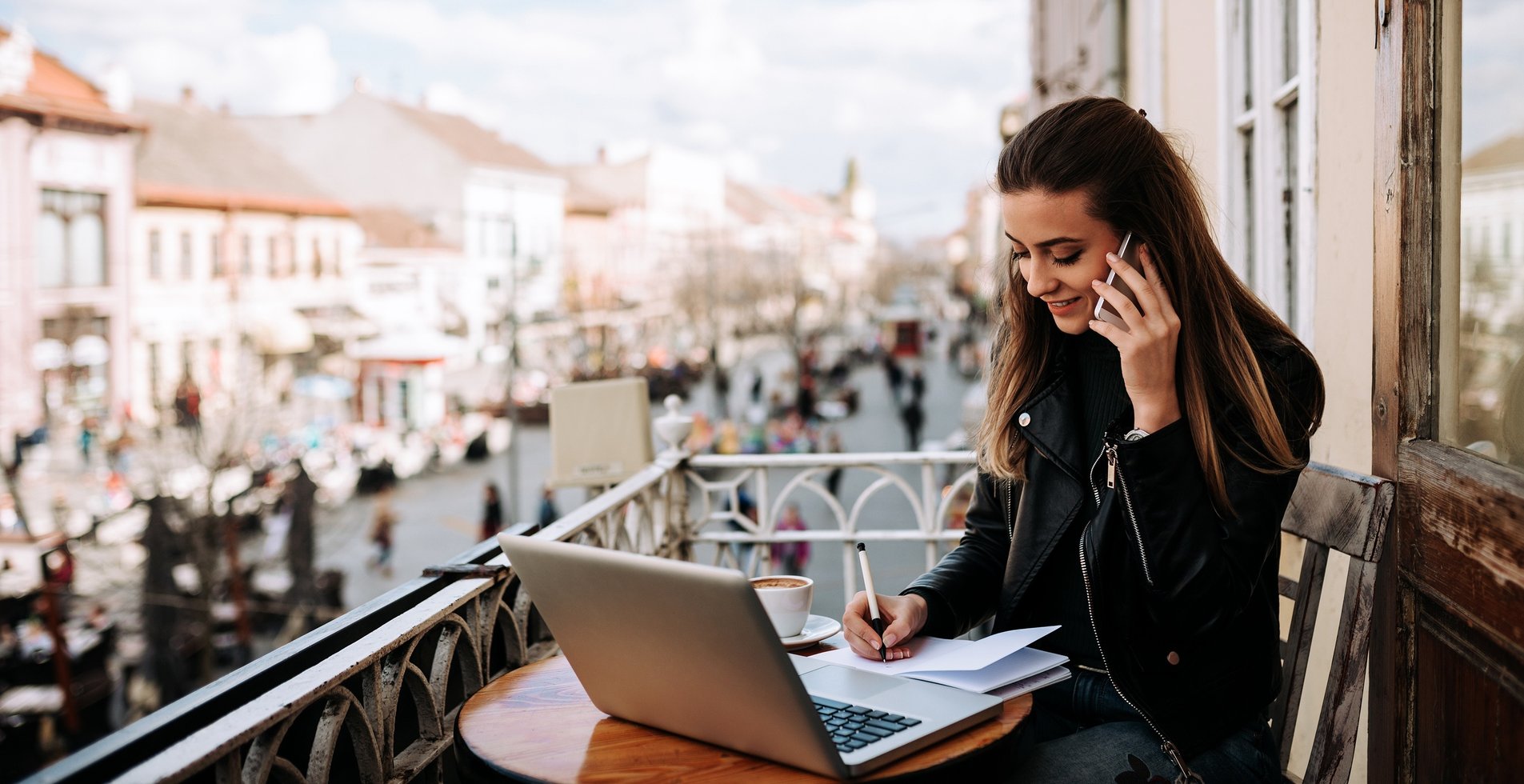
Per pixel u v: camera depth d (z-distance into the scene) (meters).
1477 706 1.56
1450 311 1.73
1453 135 1.71
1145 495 1.62
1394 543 1.80
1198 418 1.67
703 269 72.06
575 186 69.06
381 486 30.11
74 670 14.30
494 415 42.66
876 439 39.72
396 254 49.59
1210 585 1.60
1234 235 4.11
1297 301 3.51
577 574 1.50
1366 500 1.81
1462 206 1.68
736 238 85.94
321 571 18.22
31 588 14.97
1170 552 1.61
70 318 34.84
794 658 1.84
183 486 21.17
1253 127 3.96
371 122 54.06
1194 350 1.70
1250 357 1.69
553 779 1.43
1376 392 1.89
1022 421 1.93
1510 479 1.46
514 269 29.22
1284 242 3.58
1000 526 2.09
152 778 1.32
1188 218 1.71
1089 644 1.88
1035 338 1.95
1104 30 7.16
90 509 22.28
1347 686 1.77
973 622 2.03
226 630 16.33
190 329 39.53
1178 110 5.16
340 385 39.28
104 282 36.84
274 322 39.31
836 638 2.00
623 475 4.73
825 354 76.00
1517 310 1.50
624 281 71.31
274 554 18.95
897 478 4.20
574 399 4.76
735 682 1.40
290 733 1.71
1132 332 1.64
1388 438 1.84
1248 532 1.64
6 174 33.62
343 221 46.84
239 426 22.92
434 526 26.83
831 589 14.26
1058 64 11.66
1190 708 1.68
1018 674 1.68
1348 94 2.76
